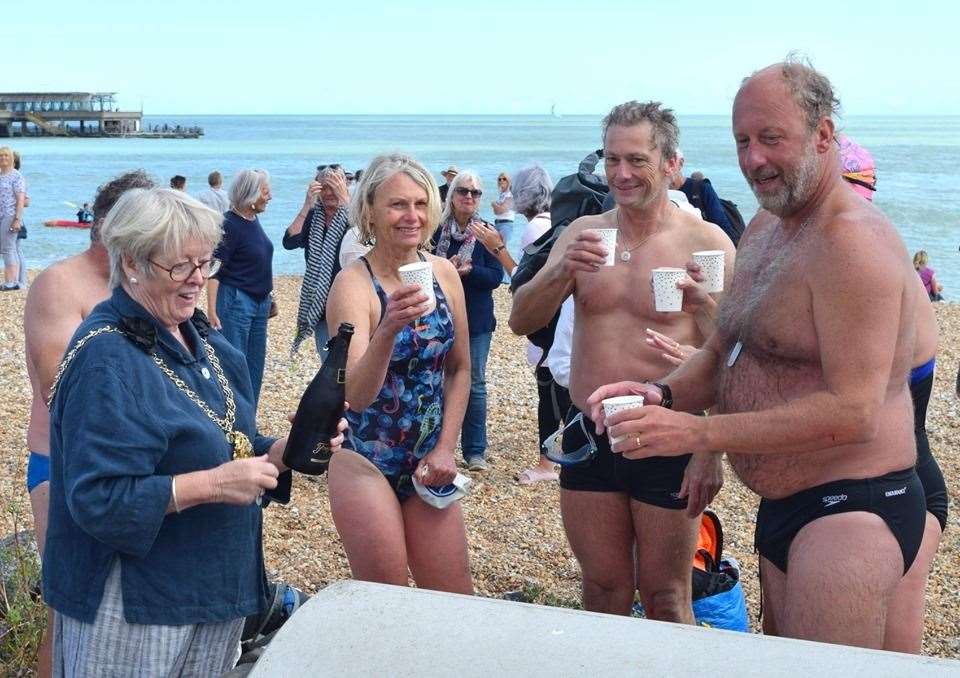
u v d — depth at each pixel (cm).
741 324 296
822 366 272
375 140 16388
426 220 350
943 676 171
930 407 988
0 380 1043
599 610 394
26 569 448
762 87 271
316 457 301
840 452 282
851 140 388
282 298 1711
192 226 258
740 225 588
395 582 340
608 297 382
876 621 275
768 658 176
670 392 316
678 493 364
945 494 352
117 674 260
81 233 2895
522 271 498
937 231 3228
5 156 1608
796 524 290
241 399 286
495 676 173
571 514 388
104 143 12962
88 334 256
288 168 6769
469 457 741
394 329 318
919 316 338
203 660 272
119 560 258
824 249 269
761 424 271
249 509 276
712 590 446
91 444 246
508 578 550
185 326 276
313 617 189
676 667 174
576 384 390
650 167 369
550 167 6894
